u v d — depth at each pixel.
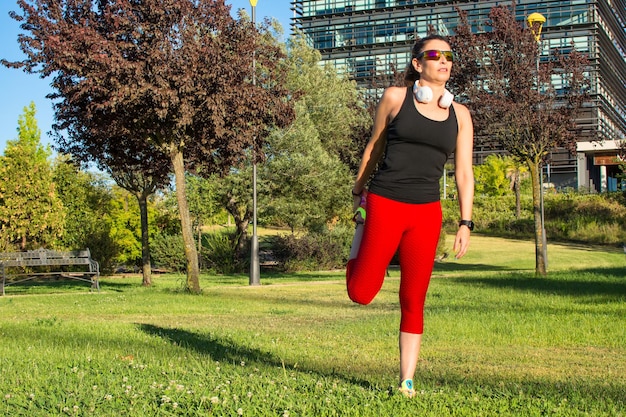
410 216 3.98
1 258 17.92
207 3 14.37
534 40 19.53
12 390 4.47
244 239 31.38
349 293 4.11
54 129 17.09
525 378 5.48
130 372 5.07
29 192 19.48
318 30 66.88
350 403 3.97
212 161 17.42
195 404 3.99
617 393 4.80
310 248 30.20
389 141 3.98
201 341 7.32
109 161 17.84
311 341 7.56
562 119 19.44
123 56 14.13
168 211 31.52
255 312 11.46
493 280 17.91
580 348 7.24
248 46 14.82
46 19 14.57
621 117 67.06
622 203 45.47
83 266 26.83
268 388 4.33
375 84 25.97
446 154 4.02
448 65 3.93
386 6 65.19
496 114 19.25
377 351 6.84
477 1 62.03
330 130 33.22
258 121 15.88
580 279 17.22
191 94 14.10
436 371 5.78
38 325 9.09
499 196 53.25
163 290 16.84
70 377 4.85
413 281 4.11
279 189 30.56
